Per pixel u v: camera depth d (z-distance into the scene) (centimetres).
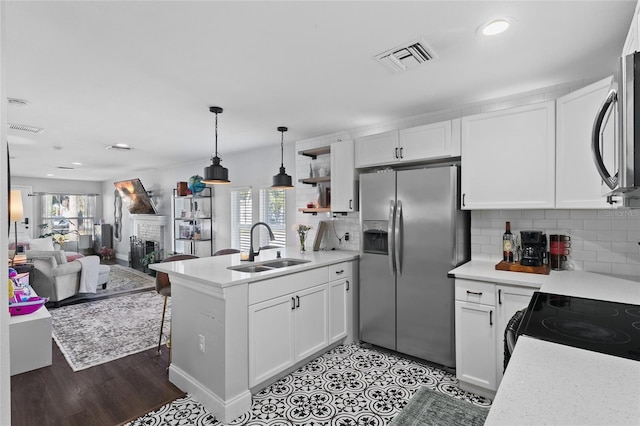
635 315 138
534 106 239
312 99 293
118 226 928
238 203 564
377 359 299
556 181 229
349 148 354
